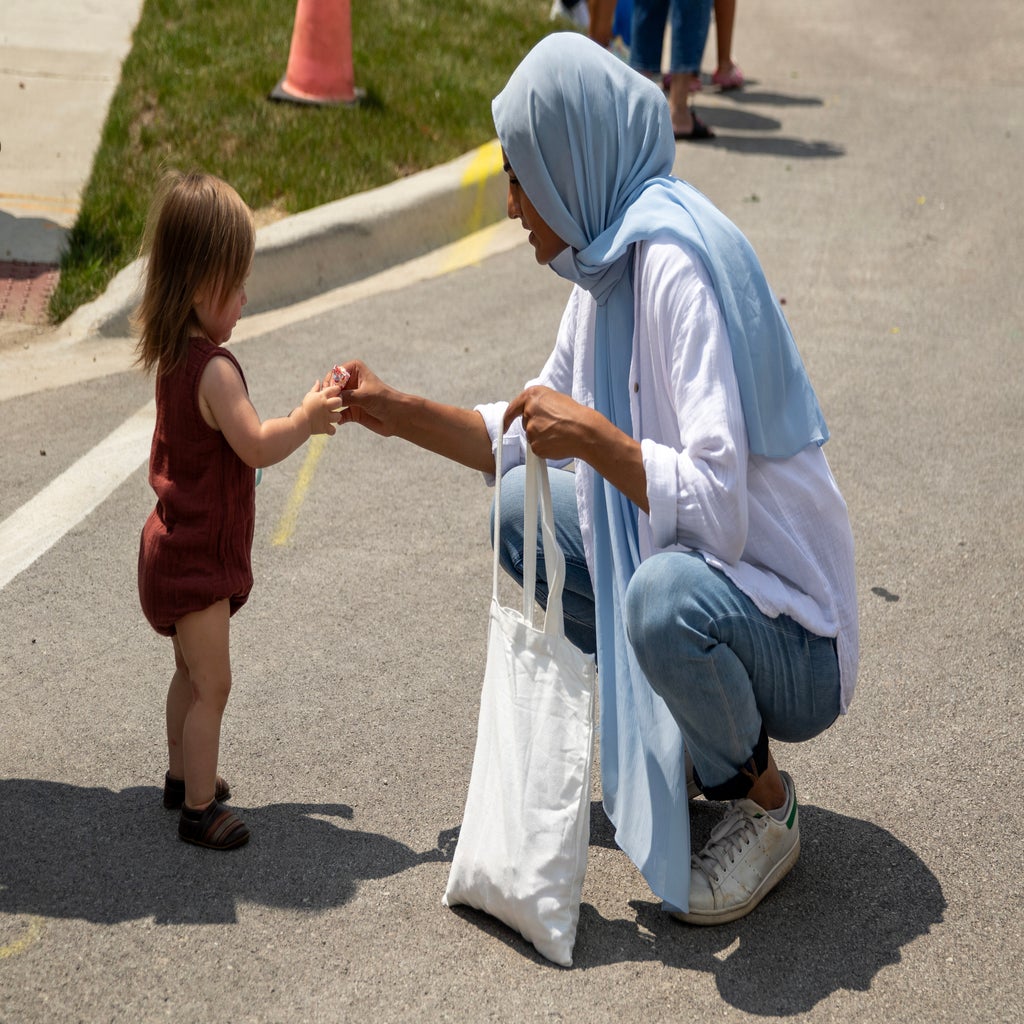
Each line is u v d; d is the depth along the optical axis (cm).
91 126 1293
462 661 630
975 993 438
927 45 2116
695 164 1477
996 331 1067
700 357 436
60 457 808
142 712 579
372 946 448
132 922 454
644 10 1587
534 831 445
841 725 591
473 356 985
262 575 698
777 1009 428
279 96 1339
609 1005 426
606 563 487
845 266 1195
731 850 470
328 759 552
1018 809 536
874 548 747
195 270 469
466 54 1565
